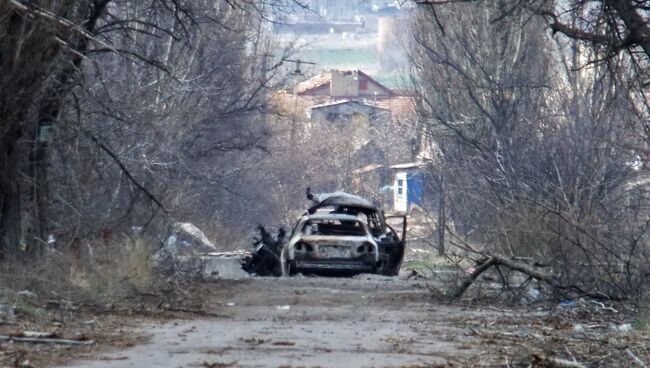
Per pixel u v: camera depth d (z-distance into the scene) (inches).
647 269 1892.2
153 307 1771.7
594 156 2817.4
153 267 2255.2
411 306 1961.1
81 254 2137.1
